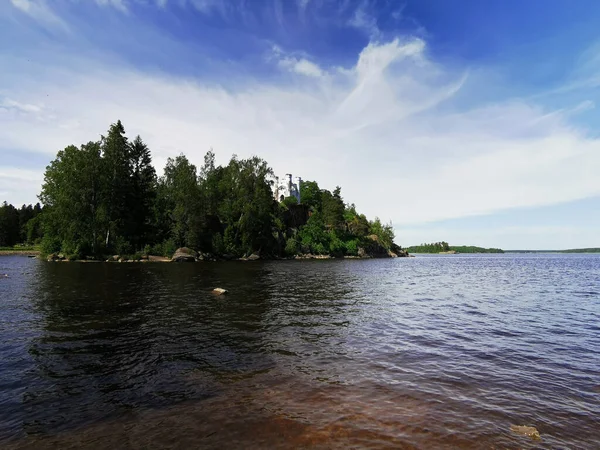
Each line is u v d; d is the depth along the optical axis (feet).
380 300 67.77
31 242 391.65
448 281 115.96
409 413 21.66
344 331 42.27
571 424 20.47
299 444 18.13
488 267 232.73
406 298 71.46
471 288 93.61
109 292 71.31
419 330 43.24
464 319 50.19
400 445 18.10
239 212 297.74
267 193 337.72
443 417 21.17
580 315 54.13
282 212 399.03
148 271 129.59
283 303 62.08
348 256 416.26
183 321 46.39
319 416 21.20
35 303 57.67
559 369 29.86
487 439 18.71
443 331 42.88
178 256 217.56
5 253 290.97
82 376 27.40
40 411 21.67
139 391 24.75
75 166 194.59
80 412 21.58
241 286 87.20
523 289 92.02
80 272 118.52
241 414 21.42
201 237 253.65
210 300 63.52
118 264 170.50
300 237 382.63
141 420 20.65
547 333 42.39
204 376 27.66
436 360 31.91
